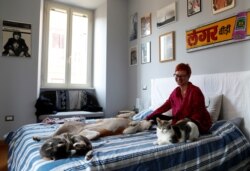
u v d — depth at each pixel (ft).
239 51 7.13
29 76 10.89
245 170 5.70
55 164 3.51
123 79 13.00
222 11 7.61
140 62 11.94
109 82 12.57
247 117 6.58
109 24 12.69
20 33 10.72
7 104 10.42
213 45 7.84
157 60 10.64
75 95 12.91
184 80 6.56
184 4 9.15
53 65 13.04
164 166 4.18
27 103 10.83
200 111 6.00
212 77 7.65
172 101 6.94
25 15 10.85
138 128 6.46
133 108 12.48
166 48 10.02
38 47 11.12
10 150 6.38
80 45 13.89
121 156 3.87
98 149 4.37
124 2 13.21
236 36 7.13
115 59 12.78
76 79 13.74
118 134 6.04
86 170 3.35
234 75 6.98
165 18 10.16
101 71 13.05
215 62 7.87
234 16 7.21
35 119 11.00
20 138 5.96
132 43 12.73
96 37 13.82
